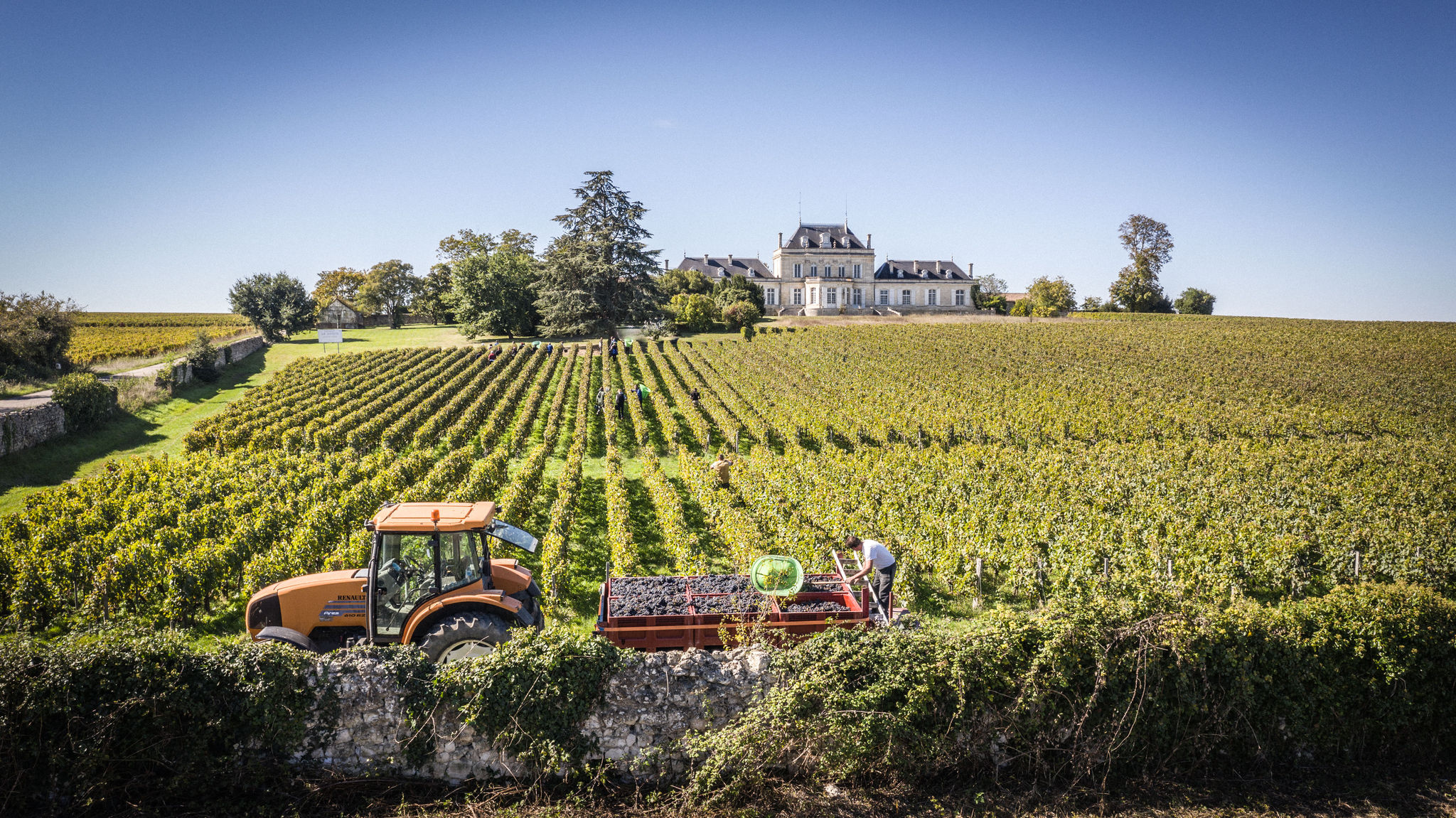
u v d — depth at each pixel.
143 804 6.88
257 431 27.70
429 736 7.25
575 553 16.50
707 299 72.00
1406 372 46.69
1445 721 8.14
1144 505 18.88
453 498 19.05
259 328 64.44
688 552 14.69
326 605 9.26
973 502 18.64
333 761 7.27
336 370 44.47
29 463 23.69
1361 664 8.00
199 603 12.77
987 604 13.95
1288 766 7.95
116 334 63.38
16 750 6.58
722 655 7.83
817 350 55.03
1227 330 64.75
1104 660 7.49
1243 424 32.53
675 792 7.32
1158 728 7.57
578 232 64.19
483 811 7.03
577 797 7.17
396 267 83.19
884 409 34.53
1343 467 24.56
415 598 9.09
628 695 7.48
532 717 7.23
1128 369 47.41
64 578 12.62
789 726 7.26
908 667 7.46
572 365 49.62
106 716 6.68
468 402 37.44
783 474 22.06
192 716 6.90
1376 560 15.12
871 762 7.46
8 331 36.09
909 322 76.44
